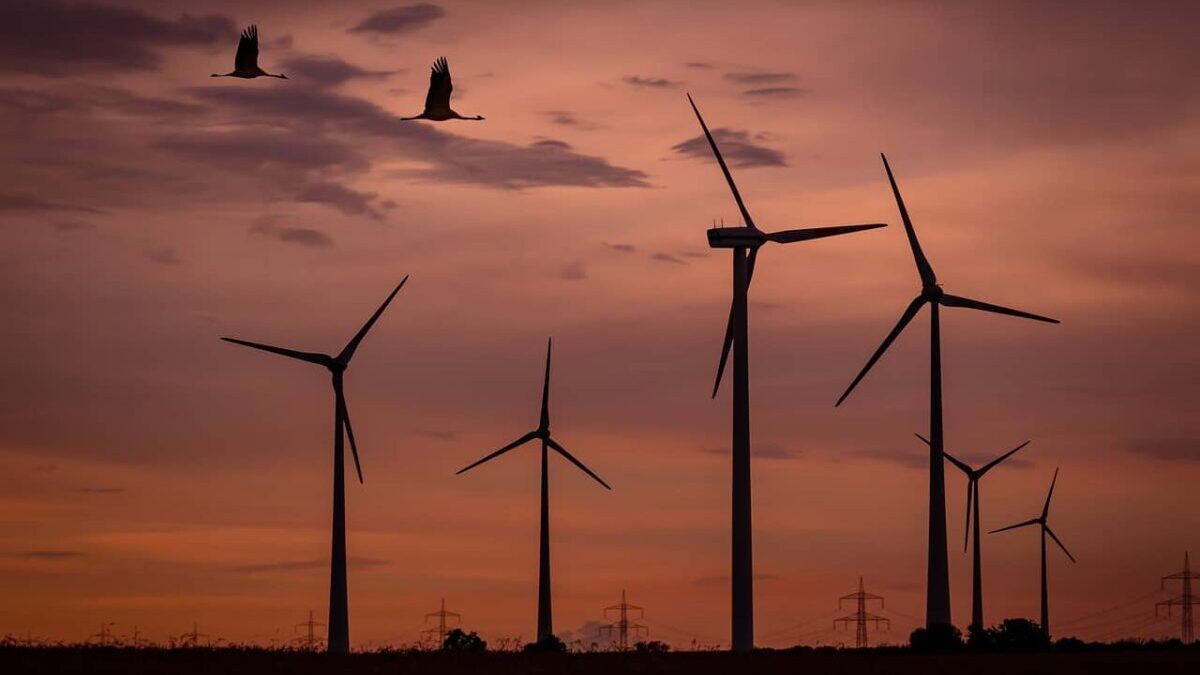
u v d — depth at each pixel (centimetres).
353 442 17638
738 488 15525
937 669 12256
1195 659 13288
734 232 16025
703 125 16475
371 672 11956
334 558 17312
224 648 13988
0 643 13825
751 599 15412
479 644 17888
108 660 12438
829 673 11988
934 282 16962
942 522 16338
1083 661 13000
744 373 15712
